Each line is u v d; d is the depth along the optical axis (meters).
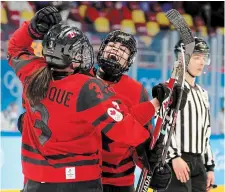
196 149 7.56
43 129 5.24
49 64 5.29
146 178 5.74
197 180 7.65
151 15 19.56
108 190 6.11
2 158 11.09
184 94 5.57
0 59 14.41
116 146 5.97
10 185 10.63
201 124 7.62
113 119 5.07
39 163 5.29
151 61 15.48
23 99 5.62
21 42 5.71
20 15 17.00
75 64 5.28
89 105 5.09
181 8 20.47
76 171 5.21
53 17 5.70
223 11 20.30
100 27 16.39
